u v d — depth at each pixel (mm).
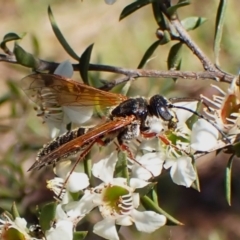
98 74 295
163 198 414
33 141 321
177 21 271
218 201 421
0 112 356
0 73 438
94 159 292
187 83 374
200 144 250
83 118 263
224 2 268
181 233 414
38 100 264
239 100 250
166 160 253
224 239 411
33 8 537
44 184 320
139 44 500
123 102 259
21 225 251
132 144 260
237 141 250
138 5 270
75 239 249
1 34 527
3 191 310
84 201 251
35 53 320
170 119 254
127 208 250
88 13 529
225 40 458
